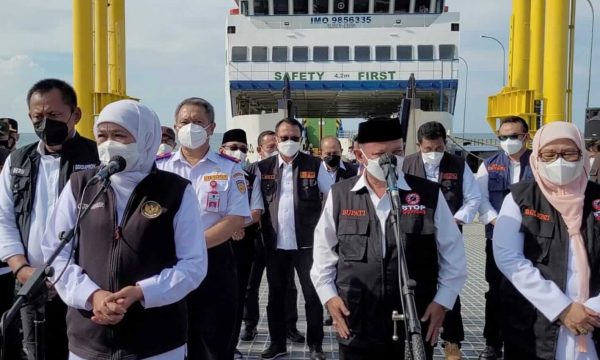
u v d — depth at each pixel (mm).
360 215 2637
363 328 2584
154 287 2094
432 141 4328
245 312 5066
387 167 2430
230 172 3393
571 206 2498
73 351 2246
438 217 2652
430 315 2570
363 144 2641
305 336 5082
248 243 4504
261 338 5129
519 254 2598
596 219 2467
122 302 2023
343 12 14625
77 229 2234
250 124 13453
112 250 2176
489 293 4410
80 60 8625
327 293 2678
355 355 2637
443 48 14461
